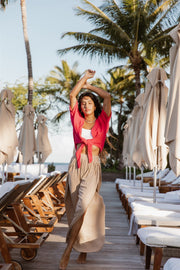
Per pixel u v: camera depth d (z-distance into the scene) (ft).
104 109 10.61
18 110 79.05
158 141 15.97
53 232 16.03
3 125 22.09
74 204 10.41
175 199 16.37
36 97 79.97
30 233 11.56
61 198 23.49
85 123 10.78
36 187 16.63
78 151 10.36
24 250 10.96
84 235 10.37
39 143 35.96
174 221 11.17
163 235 8.85
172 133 10.23
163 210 12.19
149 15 53.62
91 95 10.82
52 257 11.56
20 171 46.26
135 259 11.61
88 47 56.03
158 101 16.70
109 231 16.55
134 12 51.70
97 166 10.34
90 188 10.00
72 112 10.70
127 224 18.65
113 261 11.25
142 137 16.38
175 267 6.58
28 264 10.67
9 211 11.66
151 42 53.62
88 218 10.43
